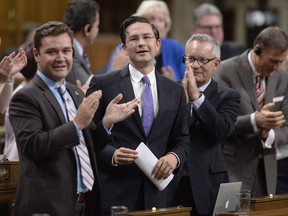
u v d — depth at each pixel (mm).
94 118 7734
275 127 9195
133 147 7637
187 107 8141
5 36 16922
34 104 7117
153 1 11555
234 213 7445
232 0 19766
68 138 6965
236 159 9414
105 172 7648
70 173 7191
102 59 18141
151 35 7770
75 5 10273
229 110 8742
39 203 7039
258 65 9438
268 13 19828
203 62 8578
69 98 7484
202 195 8484
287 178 10492
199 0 19562
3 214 8359
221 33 12945
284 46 9227
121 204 7605
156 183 7617
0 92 8047
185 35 19453
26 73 9195
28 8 17047
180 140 7852
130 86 7770
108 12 18500
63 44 7312
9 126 9039
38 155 6965
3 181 8289
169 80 7930
